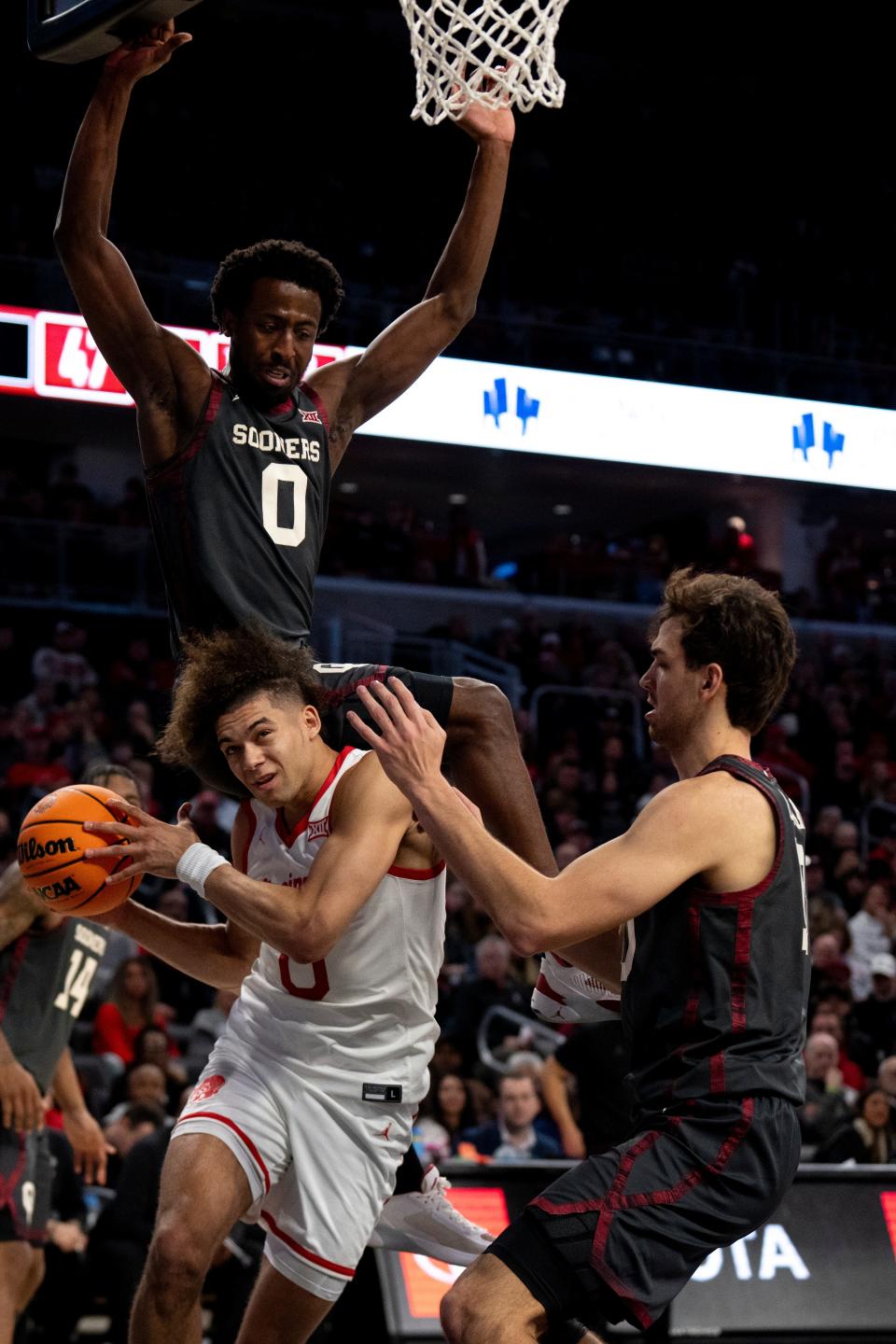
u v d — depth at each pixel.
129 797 5.26
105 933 5.64
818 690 19.31
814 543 20.89
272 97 20.56
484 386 15.10
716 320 20.56
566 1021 4.14
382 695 3.21
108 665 16.28
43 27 3.62
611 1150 3.24
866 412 16.66
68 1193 7.09
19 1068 5.19
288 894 3.43
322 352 14.40
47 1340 6.96
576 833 14.50
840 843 15.48
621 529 22.14
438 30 4.01
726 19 21.69
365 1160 3.72
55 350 13.14
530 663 18.38
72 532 16.41
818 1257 6.24
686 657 3.38
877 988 11.70
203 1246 3.45
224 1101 3.62
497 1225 6.01
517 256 20.34
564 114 21.86
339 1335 6.08
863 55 22.11
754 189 21.97
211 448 3.66
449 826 3.14
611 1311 3.15
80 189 3.59
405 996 3.71
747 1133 3.15
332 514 19.47
